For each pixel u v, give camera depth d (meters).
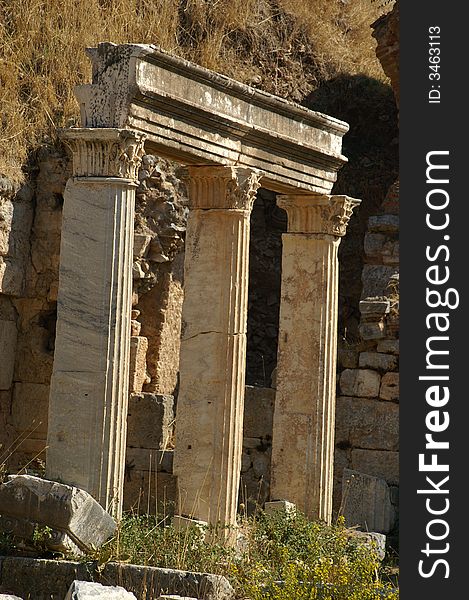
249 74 26.23
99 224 14.77
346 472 20.95
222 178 16.83
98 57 15.22
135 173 15.02
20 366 20.38
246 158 17.23
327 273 18.81
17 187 20.02
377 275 22.72
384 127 28.16
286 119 17.94
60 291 14.88
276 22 27.53
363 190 27.34
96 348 14.68
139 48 14.96
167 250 21.36
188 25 25.41
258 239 26.06
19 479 13.75
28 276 20.30
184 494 16.78
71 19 22.17
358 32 29.95
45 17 21.75
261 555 15.43
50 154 20.52
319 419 18.61
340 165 19.14
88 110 15.23
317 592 12.93
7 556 13.55
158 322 21.44
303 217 18.97
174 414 20.98
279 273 26.08
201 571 13.84
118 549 13.52
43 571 13.26
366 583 13.12
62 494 13.48
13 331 20.30
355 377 22.03
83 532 13.54
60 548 13.45
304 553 15.41
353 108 28.11
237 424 16.89
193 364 16.92
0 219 19.62
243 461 21.64
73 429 14.68
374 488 20.73
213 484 16.64
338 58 28.42
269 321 25.92
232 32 26.44
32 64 21.30
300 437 18.61
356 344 22.17
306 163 18.45
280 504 17.55
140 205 21.09
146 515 15.77
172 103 15.59
